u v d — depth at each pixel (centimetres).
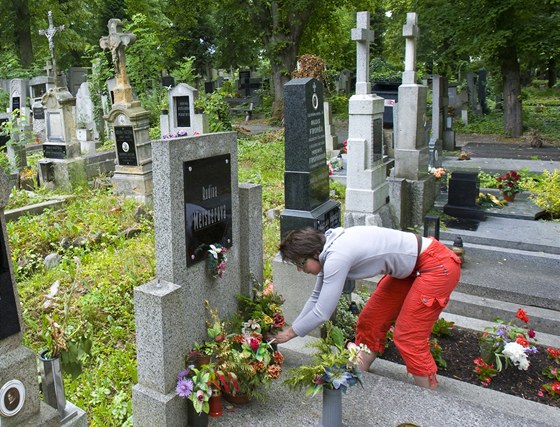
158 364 283
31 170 1030
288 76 2200
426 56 2069
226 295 352
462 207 723
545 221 700
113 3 2995
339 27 2589
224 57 2917
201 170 313
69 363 288
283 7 2075
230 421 301
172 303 281
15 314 245
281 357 328
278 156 1255
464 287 516
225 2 2148
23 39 2425
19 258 601
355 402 317
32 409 251
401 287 351
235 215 356
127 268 541
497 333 402
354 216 620
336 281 295
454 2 1662
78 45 2655
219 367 296
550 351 412
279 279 427
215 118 1501
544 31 1570
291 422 300
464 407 312
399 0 2000
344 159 1087
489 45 1548
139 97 1744
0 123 1209
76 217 734
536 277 529
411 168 706
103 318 467
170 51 2467
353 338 421
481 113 2312
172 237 293
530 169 1063
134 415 295
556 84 3766
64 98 998
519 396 371
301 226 425
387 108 1167
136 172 913
